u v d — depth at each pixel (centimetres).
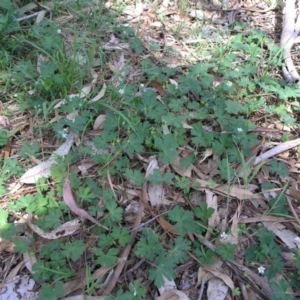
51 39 265
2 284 183
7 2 272
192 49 291
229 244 192
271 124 252
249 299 182
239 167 227
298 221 207
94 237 196
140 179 209
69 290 180
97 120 238
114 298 174
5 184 213
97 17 292
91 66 265
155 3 318
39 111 234
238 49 286
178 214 198
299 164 234
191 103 246
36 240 195
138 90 257
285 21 304
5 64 257
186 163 221
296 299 183
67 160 216
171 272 181
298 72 286
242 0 335
